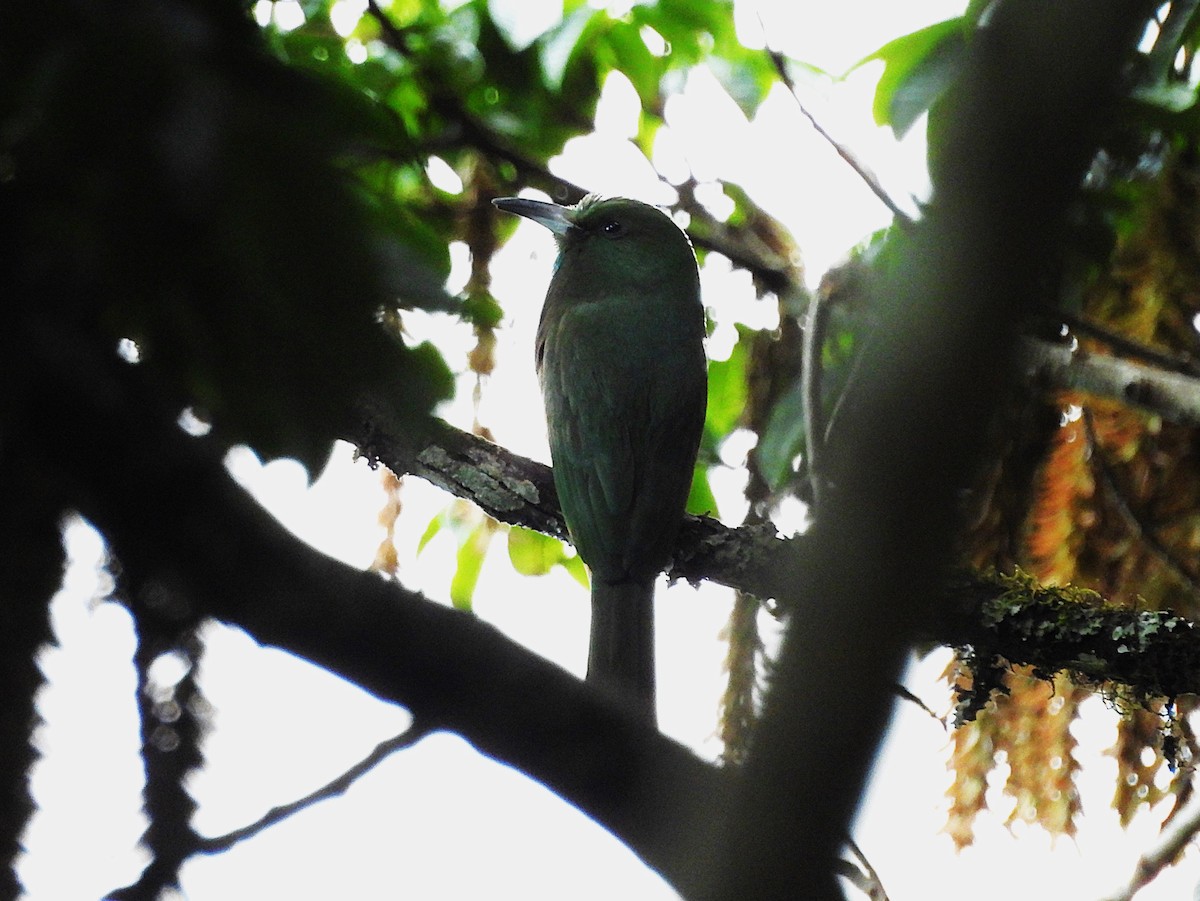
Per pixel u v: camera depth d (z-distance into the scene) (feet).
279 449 7.83
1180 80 27.63
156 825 8.95
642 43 34.60
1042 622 25.66
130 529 8.77
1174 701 25.26
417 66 32.37
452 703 13.51
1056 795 25.67
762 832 8.86
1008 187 7.47
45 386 7.91
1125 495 26.25
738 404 36.88
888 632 8.29
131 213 7.02
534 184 34.71
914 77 26.45
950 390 7.85
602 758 13.50
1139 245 26.84
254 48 7.51
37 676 8.20
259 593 11.14
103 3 6.81
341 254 7.27
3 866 7.98
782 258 34.01
